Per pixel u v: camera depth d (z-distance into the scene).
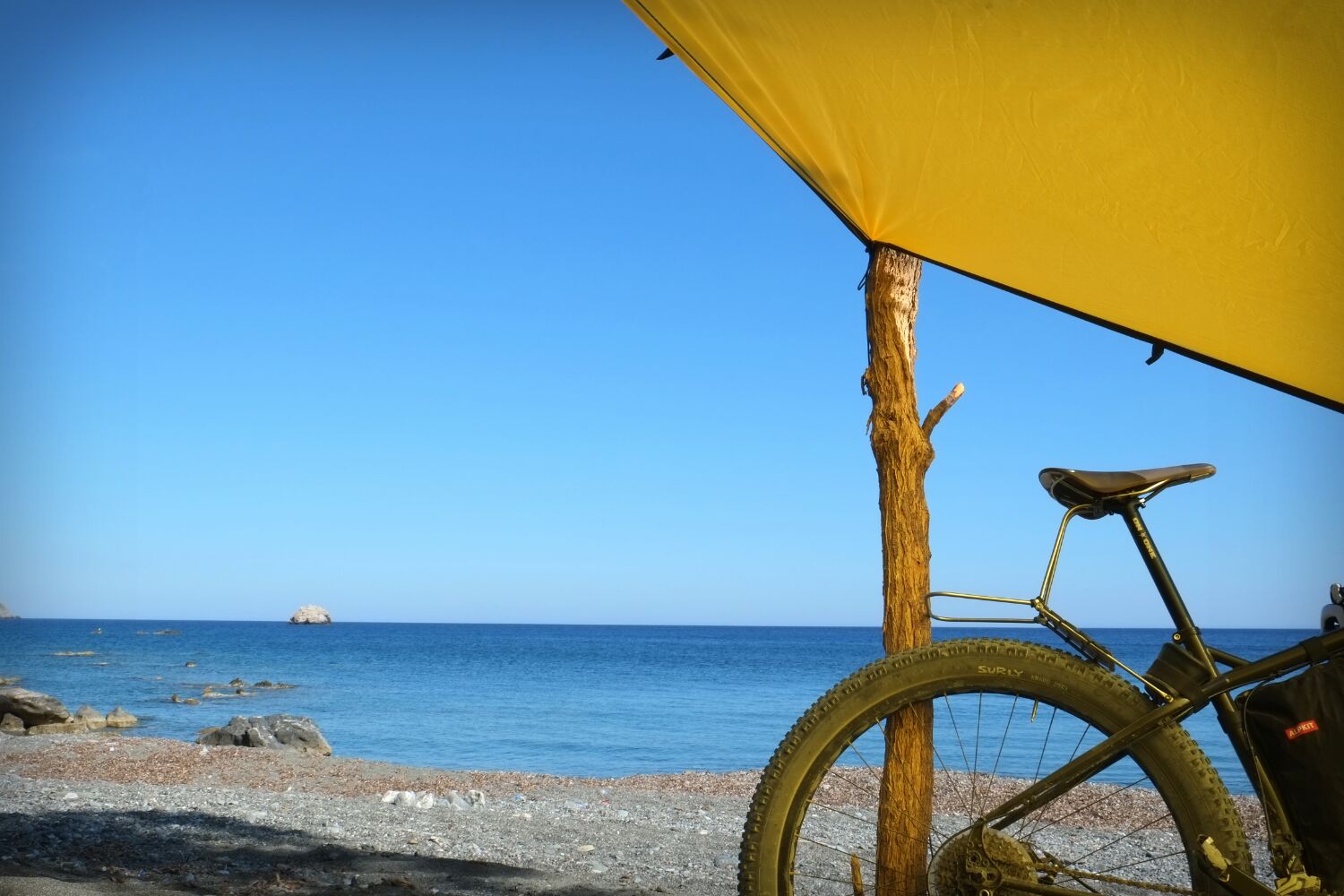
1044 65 2.46
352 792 10.51
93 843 5.57
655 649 113.19
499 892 4.82
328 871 5.08
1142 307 3.03
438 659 78.81
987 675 2.49
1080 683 2.43
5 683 44.44
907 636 3.20
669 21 2.76
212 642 105.81
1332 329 2.82
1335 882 2.19
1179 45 2.29
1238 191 2.54
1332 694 2.25
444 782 11.49
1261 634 154.12
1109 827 4.68
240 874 4.84
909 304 3.40
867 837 6.79
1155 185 2.62
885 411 3.34
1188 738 2.35
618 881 5.61
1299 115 2.32
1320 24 2.12
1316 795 2.22
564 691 47.06
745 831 2.55
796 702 41.25
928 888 2.45
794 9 2.55
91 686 43.75
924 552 3.26
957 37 2.47
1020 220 2.92
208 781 10.95
